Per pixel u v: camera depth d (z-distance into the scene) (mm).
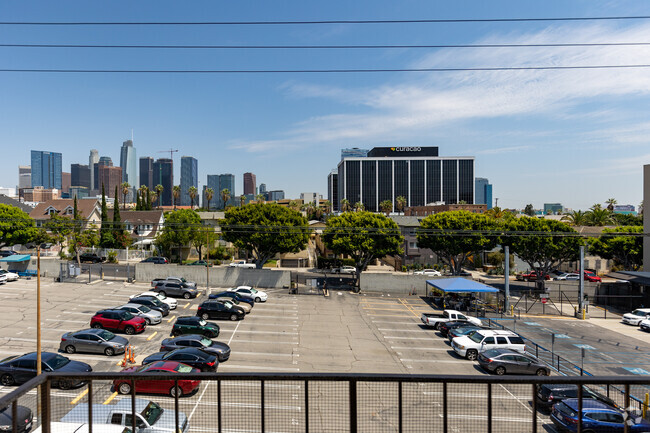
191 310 38250
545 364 24297
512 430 11070
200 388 18625
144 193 102562
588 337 33594
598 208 78562
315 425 11688
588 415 14641
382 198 184125
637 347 30766
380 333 32594
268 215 54219
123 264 66438
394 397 14156
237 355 25938
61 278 49812
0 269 50906
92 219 84875
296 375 4566
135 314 31734
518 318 40156
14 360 20047
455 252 55312
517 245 54156
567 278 60062
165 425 12898
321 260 71125
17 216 65812
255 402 16562
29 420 12969
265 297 43219
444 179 184250
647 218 46906
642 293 44312
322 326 34094
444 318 34188
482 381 4531
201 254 76438
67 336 25375
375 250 52000
